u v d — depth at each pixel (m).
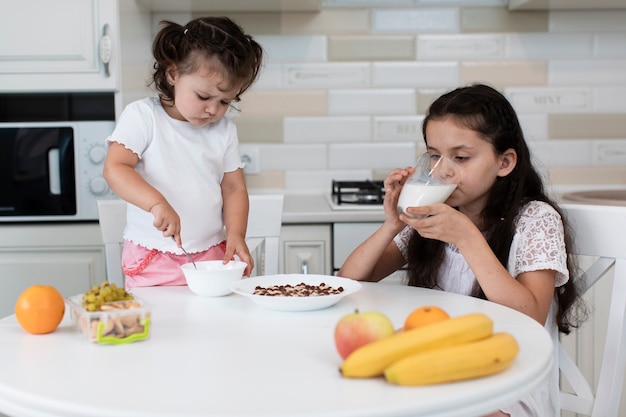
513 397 0.84
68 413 0.79
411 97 2.72
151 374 0.89
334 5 2.68
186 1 2.52
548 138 2.73
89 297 1.05
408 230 1.66
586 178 2.74
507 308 1.22
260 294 1.26
